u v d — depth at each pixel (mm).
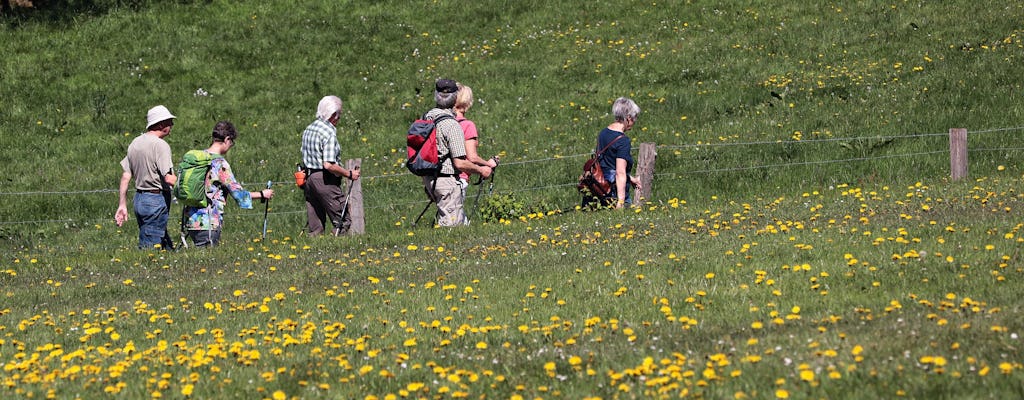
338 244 43188
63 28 96875
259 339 27203
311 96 83438
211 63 90188
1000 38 80250
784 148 61375
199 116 80062
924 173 56281
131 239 58344
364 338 26406
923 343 21562
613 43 89938
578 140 69312
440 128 43219
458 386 21766
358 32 95750
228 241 51031
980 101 67375
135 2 101875
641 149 49906
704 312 27266
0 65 88812
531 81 83125
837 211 42344
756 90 75938
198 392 21906
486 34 94875
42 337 28562
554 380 21703
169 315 30703
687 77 81188
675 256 35062
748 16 93438
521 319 28078
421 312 29703
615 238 40344
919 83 72500
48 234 59500
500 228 44625
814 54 82812
